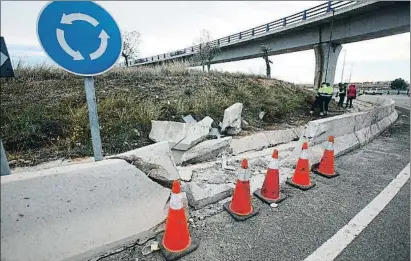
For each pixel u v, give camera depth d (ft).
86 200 7.10
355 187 12.12
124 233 7.53
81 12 7.39
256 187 11.95
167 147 9.29
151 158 8.55
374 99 66.28
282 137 21.26
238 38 113.19
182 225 7.44
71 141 14.96
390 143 20.95
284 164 14.93
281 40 96.94
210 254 7.36
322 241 7.98
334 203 10.50
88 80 8.05
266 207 10.14
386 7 62.28
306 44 87.66
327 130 16.21
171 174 8.89
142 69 34.50
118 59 8.52
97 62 8.01
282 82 48.29
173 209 7.43
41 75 25.04
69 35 7.29
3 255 5.81
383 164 15.53
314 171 14.08
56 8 6.94
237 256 7.27
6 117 15.35
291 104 32.86
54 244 6.46
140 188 8.16
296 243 7.88
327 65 82.17
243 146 18.21
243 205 9.42
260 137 19.74
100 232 7.17
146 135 17.24
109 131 16.44
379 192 11.56
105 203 7.40
